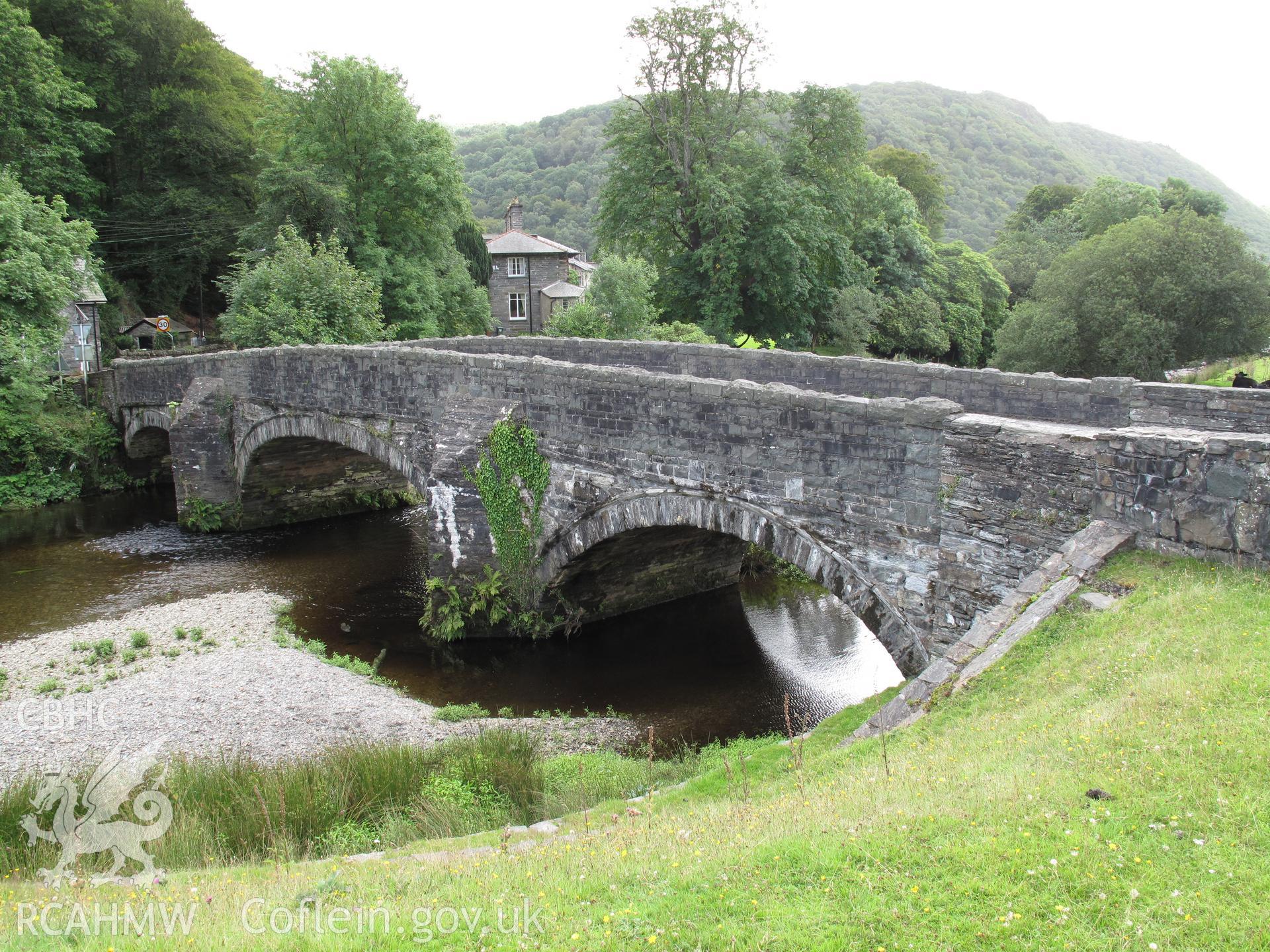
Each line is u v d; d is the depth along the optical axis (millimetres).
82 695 15727
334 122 42625
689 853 6148
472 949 5078
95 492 36719
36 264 32219
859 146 44562
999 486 10805
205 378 31078
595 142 128500
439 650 19047
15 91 39969
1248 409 13672
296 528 31359
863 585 12578
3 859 8516
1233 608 7797
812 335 48531
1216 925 4371
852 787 6980
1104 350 35469
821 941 4629
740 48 41656
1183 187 73750
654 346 23062
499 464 18766
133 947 5543
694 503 15172
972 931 4578
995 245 85750
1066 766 6191
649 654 18844
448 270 47594
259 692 15906
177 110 52062
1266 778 5480
